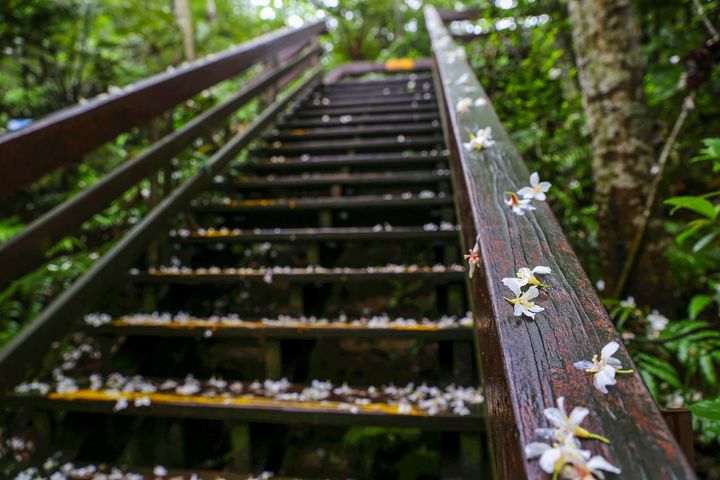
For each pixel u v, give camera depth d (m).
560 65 3.20
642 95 1.89
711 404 0.81
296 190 3.01
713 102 2.65
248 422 1.38
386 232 2.04
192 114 3.54
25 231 1.50
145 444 1.46
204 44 5.95
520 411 0.42
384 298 2.50
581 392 0.43
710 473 1.37
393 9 8.92
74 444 1.46
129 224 2.79
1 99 3.65
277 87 4.16
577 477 0.35
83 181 3.08
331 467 1.61
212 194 2.97
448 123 1.74
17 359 1.47
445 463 1.31
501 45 3.08
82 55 3.73
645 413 0.40
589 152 2.66
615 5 1.89
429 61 6.77
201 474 1.34
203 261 2.37
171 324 1.68
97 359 2.31
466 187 0.96
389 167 3.06
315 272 1.84
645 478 0.34
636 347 1.57
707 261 2.15
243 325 1.64
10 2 3.10
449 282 1.77
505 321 0.54
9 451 1.66
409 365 2.07
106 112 1.76
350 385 1.96
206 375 1.80
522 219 0.78
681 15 2.99
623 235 1.86
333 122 3.99
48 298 2.65
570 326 0.52
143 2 4.61
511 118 2.95
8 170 1.30
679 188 2.72
